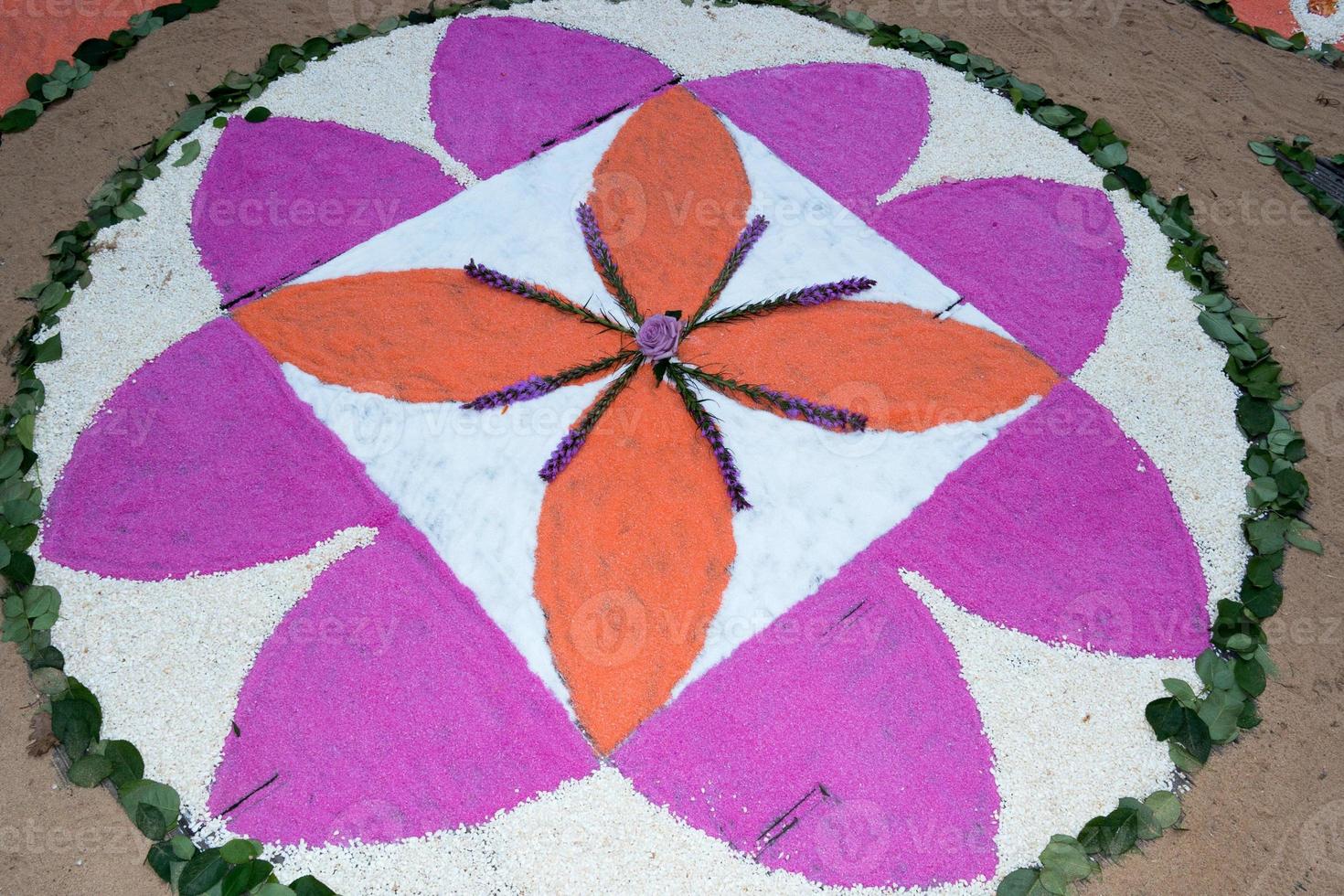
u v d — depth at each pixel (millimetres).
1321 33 6461
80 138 5746
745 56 6223
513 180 5500
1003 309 5055
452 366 4730
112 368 4832
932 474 4477
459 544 4250
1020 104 5984
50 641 4051
